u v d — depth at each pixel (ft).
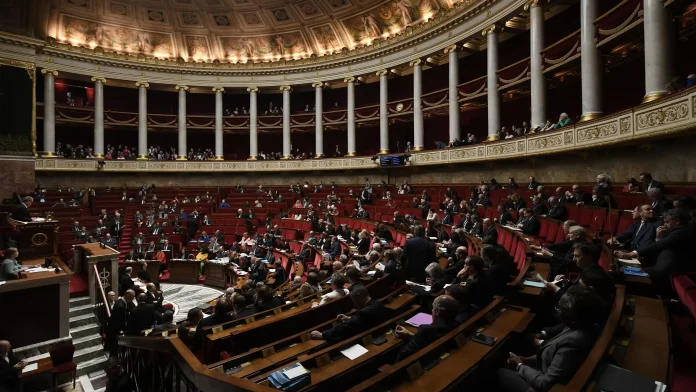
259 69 95.96
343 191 81.92
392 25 80.38
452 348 10.61
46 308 29.04
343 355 11.69
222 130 98.27
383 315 14.56
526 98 65.82
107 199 79.00
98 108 88.22
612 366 7.76
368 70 85.20
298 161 93.71
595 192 29.01
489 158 56.49
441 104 71.15
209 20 93.04
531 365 10.08
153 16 90.38
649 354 8.67
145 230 65.72
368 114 86.94
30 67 63.36
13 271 29.01
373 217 60.34
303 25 91.15
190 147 106.83
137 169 91.30
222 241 63.10
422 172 76.23
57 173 84.17
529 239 23.72
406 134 91.40
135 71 91.71
